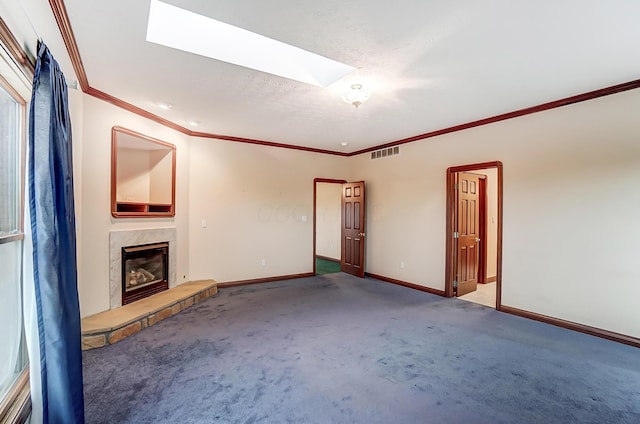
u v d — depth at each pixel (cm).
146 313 335
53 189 152
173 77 287
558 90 314
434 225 484
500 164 396
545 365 257
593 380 235
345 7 186
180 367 249
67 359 156
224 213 516
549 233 353
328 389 220
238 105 363
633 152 295
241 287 514
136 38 223
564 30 208
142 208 444
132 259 390
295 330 330
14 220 159
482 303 432
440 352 280
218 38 254
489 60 252
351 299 448
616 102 304
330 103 354
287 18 197
